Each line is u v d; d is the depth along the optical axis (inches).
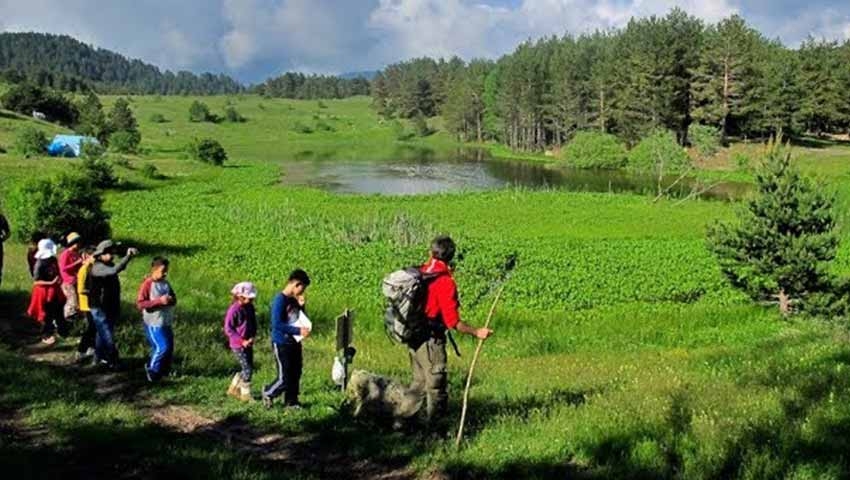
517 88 5871.1
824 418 359.9
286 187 3107.8
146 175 3120.1
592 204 2669.8
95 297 499.2
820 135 5044.3
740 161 4010.8
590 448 346.0
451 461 342.0
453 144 6628.9
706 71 4650.6
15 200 1350.9
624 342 951.6
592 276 1424.7
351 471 346.6
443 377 377.4
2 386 435.8
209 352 583.8
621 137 5036.9
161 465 333.1
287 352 430.0
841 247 1749.5
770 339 826.8
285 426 406.3
